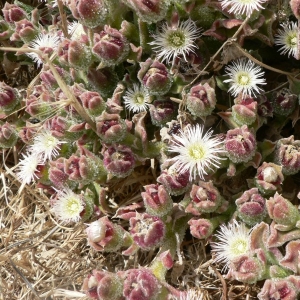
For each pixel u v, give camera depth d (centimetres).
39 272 45
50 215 45
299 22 38
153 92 41
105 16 41
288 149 40
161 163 43
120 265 44
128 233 40
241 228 39
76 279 44
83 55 41
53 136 42
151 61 41
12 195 48
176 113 43
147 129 44
